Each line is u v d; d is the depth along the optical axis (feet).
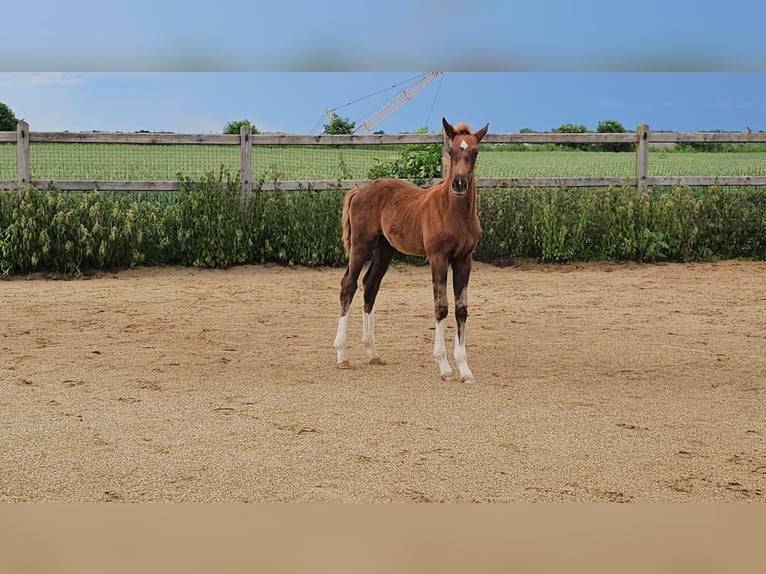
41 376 22.41
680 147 99.09
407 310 33.45
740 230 47.24
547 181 48.29
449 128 22.91
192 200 43.75
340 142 46.88
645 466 15.84
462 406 19.84
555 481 15.02
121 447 16.61
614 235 45.98
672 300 35.68
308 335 28.60
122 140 44.70
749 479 15.20
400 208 23.94
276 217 44.45
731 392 21.35
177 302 34.91
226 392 20.99
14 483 14.65
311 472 15.31
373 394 20.90
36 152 71.61
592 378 22.72
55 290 37.83
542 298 36.22
